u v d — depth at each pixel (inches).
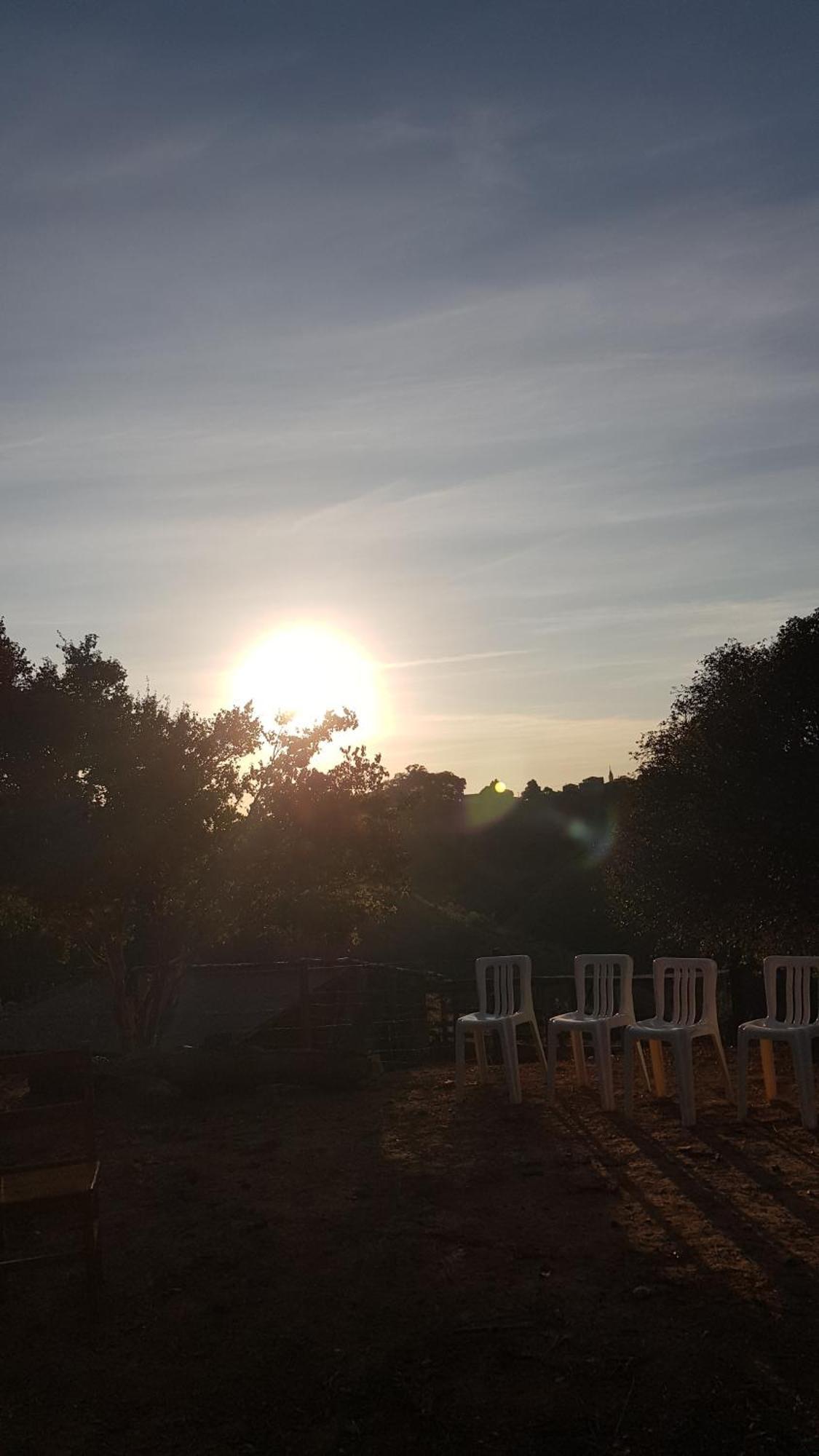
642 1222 231.9
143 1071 389.1
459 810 1686.8
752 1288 193.3
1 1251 233.1
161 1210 258.7
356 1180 274.8
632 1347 174.2
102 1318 196.4
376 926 861.2
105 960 523.8
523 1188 261.1
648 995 619.8
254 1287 207.6
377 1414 159.9
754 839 423.8
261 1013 553.0
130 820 471.8
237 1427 158.6
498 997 380.2
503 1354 173.9
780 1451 144.3
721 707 452.8
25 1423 161.9
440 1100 366.0
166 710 519.5
